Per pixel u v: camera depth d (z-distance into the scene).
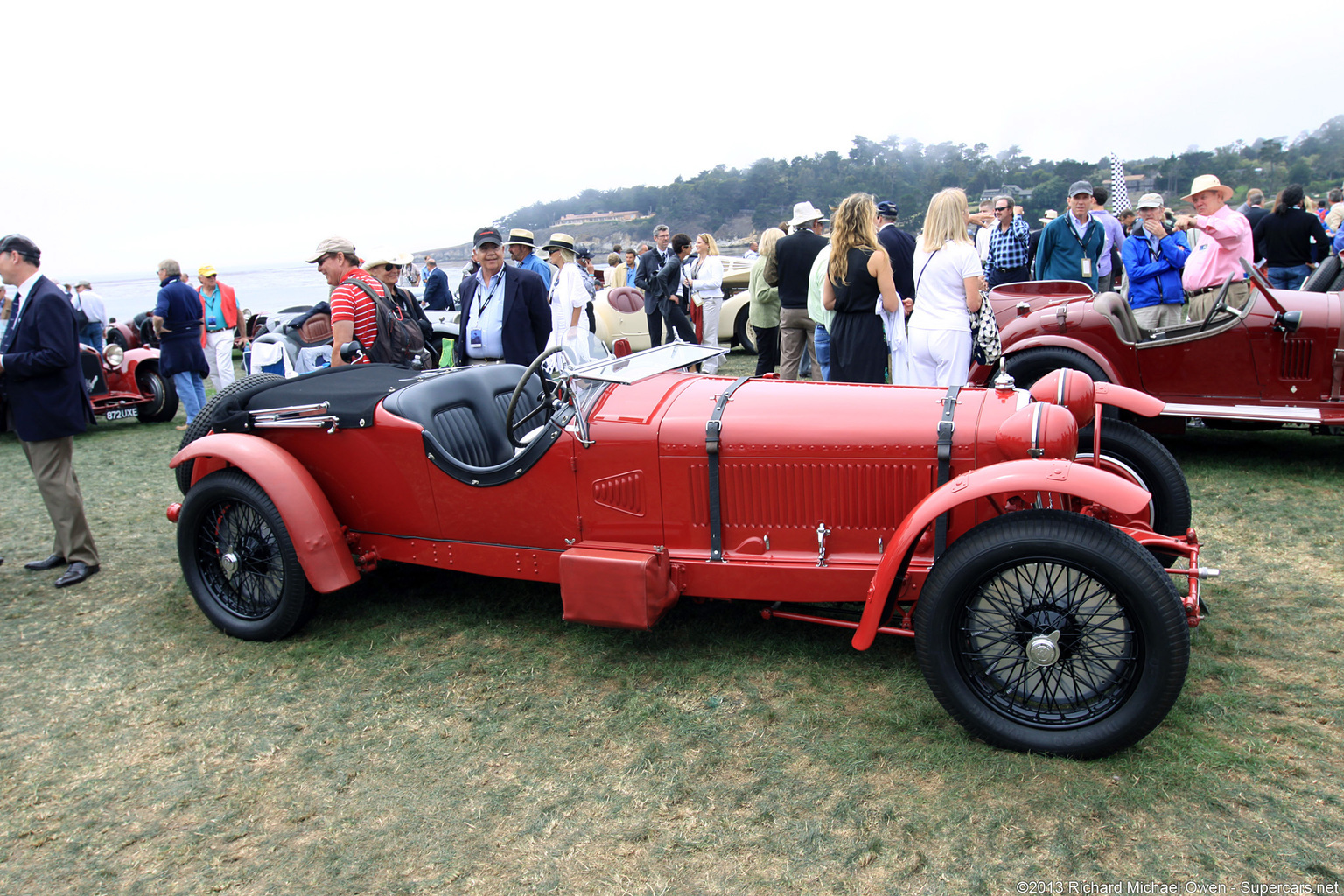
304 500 3.51
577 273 6.86
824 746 2.64
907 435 2.91
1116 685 2.46
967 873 2.09
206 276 9.74
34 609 4.15
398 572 4.38
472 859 2.26
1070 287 6.25
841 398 3.13
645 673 3.17
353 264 5.13
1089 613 2.48
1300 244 7.91
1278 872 2.02
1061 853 2.13
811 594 3.04
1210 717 2.64
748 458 3.04
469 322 5.88
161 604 4.16
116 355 9.13
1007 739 2.52
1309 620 3.23
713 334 10.55
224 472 3.69
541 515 3.37
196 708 3.15
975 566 2.46
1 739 3.00
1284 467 5.19
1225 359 5.07
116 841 2.43
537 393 4.26
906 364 5.07
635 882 2.13
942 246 4.53
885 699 2.88
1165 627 2.27
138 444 8.12
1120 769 2.41
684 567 3.17
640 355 3.57
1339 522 4.21
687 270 11.66
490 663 3.34
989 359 4.65
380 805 2.51
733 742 2.70
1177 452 5.71
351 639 3.64
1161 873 2.04
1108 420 3.54
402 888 2.17
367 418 3.55
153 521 5.55
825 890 2.07
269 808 2.54
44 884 2.27
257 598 3.87
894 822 2.29
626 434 3.17
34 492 6.50
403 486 3.58
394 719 2.98
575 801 2.47
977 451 2.84
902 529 2.61
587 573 3.08
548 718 2.92
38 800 2.64
